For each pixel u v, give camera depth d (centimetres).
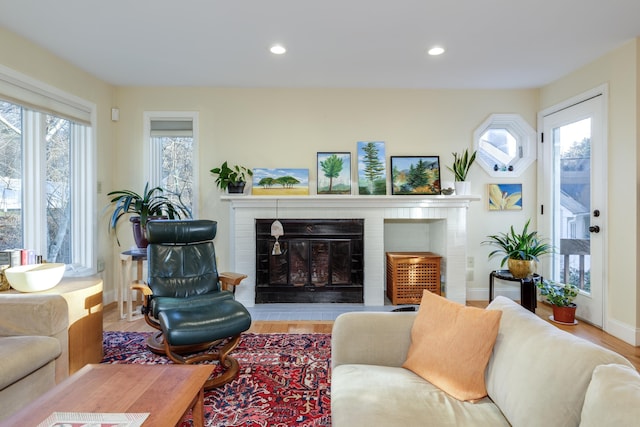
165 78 371
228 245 403
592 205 322
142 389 136
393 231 434
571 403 101
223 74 360
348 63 330
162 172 411
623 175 290
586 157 334
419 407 124
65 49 301
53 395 131
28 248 297
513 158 414
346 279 391
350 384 139
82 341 230
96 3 232
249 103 402
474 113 405
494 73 355
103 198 379
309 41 286
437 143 405
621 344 281
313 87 399
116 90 396
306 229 388
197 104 399
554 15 246
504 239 381
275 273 392
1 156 275
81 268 351
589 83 327
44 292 224
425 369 146
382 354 164
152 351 265
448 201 386
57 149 334
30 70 286
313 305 387
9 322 191
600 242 313
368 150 400
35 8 237
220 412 189
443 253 397
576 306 335
